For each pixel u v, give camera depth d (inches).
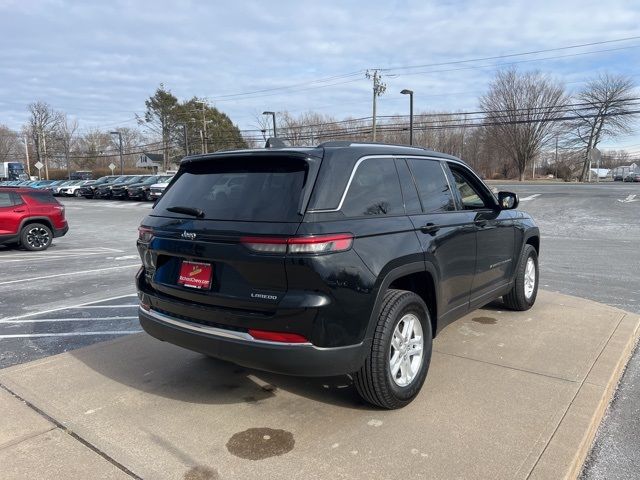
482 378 153.9
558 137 2655.0
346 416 132.1
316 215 116.6
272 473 107.5
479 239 176.7
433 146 2711.6
